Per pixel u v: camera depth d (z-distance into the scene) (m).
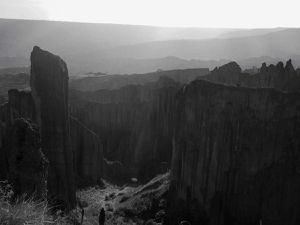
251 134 59.88
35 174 26.80
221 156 60.44
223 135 60.66
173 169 63.78
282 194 57.56
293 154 58.06
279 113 59.72
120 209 61.53
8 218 10.34
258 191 58.91
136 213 60.50
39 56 53.03
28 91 57.94
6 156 37.31
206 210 60.28
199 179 61.16
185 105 63.75
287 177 57.56
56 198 46.50
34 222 10.70
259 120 60.00
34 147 28.12
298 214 56.50
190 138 62.53
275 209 57.47
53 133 51.50
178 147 63.56
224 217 59.41
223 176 60.22
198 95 62.69
